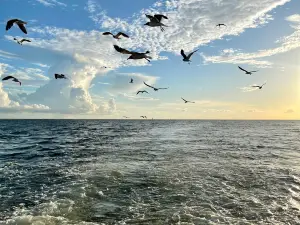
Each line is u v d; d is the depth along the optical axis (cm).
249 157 2570
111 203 1305
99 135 5553
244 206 1283
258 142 4078
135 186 1572
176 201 1335
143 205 1279
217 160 2380
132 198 1374
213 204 1302
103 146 3441
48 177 1783
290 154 2812
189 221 1103
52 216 1137
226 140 4356
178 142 3969
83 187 1546
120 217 1141
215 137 5012
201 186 1578
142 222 1091
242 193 1470
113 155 2652
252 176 1816
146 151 2938
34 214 1177
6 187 1567
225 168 2047
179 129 8412
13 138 4819
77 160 2389
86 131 7169
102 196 1403
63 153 2823
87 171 1930
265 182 1678
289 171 1972
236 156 2617
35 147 3391
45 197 1394
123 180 1694
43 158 2523
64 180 1703
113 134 5897
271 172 1934
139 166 2094
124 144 3684
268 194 1459
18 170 2002
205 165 2148
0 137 5028
